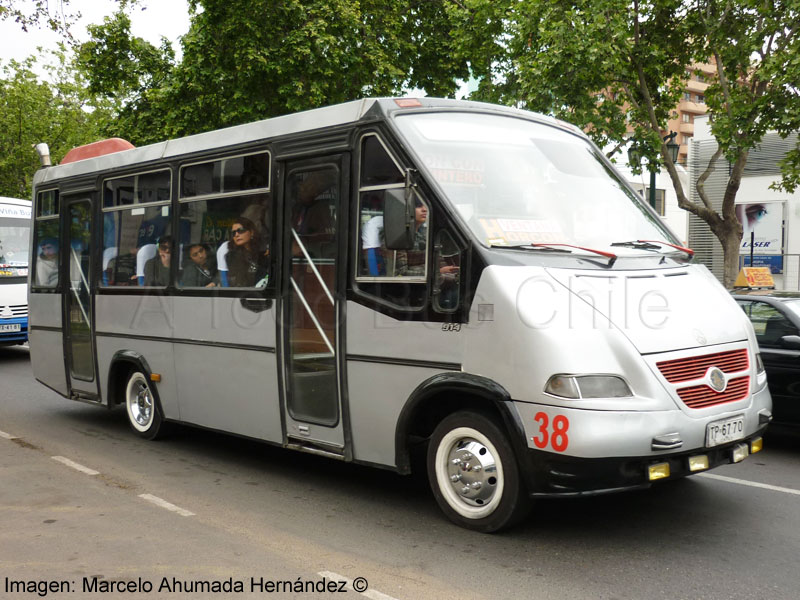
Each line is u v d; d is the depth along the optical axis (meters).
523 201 5.30
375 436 5.36
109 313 8.10
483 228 4.95
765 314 7.41
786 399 7.06
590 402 4.32
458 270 4.87
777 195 27.88
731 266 15.99
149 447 7.61
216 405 6.80
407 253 5.16
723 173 29.39
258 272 6.29
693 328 4.77
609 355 4.44
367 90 22.45
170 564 4.51
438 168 5.17
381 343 5.28
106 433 8.30
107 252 8.18
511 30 16.53
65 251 8.83
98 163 8.31
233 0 20.12
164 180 7.39
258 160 6.33
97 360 8.34
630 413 4.32
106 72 23.06
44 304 9.18
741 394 4.84
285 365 6.04
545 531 4.96
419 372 5.04
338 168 5.64
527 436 4.48
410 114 5.42
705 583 4.14
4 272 14.84
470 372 4.77
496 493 4.78
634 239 5.53
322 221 5.74
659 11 16.45
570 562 4.44
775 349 7.19
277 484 6.24
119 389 8.27
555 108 15.71
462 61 24.55
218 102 21.27
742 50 15.59
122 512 5.52
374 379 5.33
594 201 5.66
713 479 6.22
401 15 23.83
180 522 5.28
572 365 4.38
